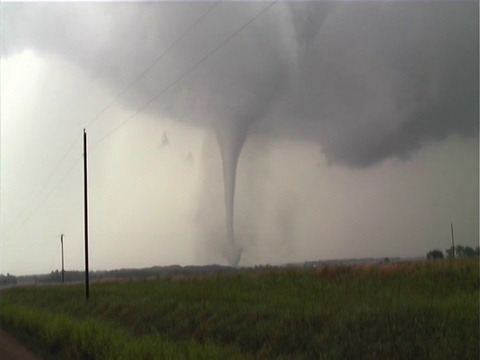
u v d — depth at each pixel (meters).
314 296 22.00
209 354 15.55
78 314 29.67
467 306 16.20
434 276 21.41
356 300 19.73
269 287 25.16
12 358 18.70
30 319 25.78
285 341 16.58
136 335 20.12
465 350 13.38
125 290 33.03
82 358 17.20
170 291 28.83
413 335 14.58
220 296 24.48
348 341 15.19
